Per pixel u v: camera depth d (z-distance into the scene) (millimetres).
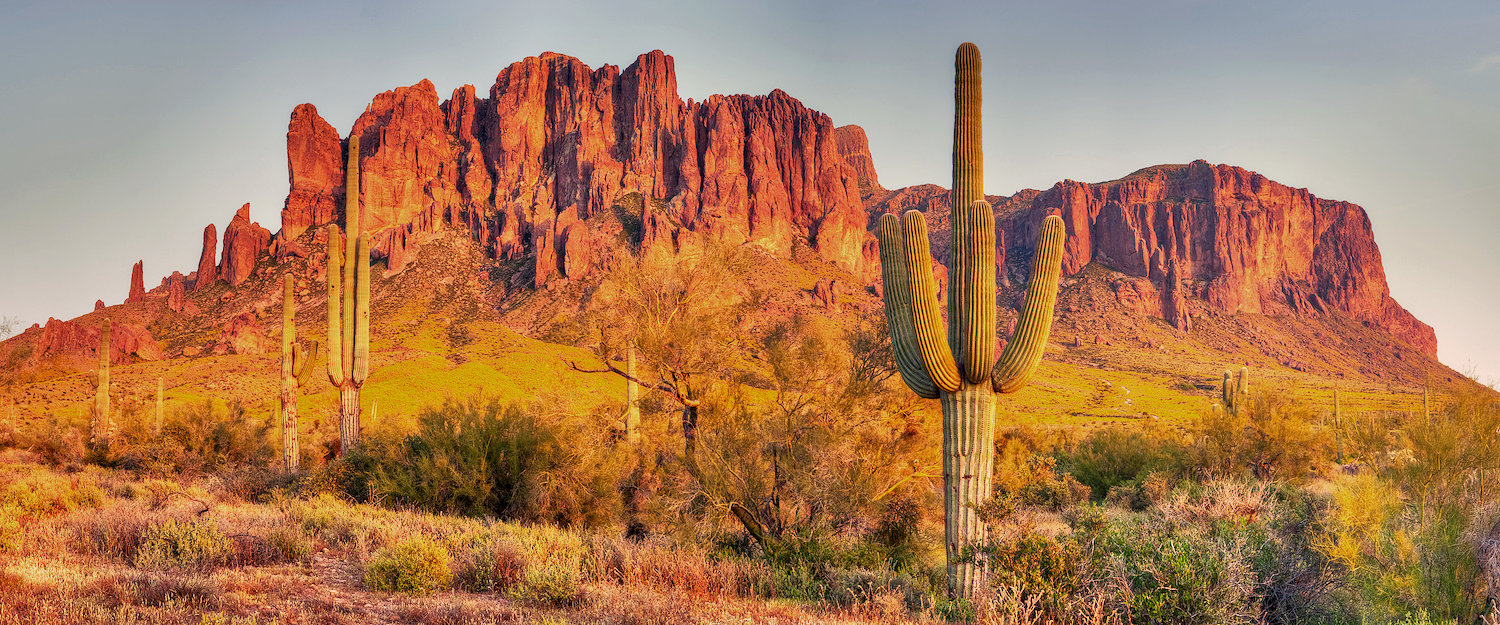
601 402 17281
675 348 15680
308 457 26297
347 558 10109
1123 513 15812
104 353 32656
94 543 9203
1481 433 7633
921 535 12609
